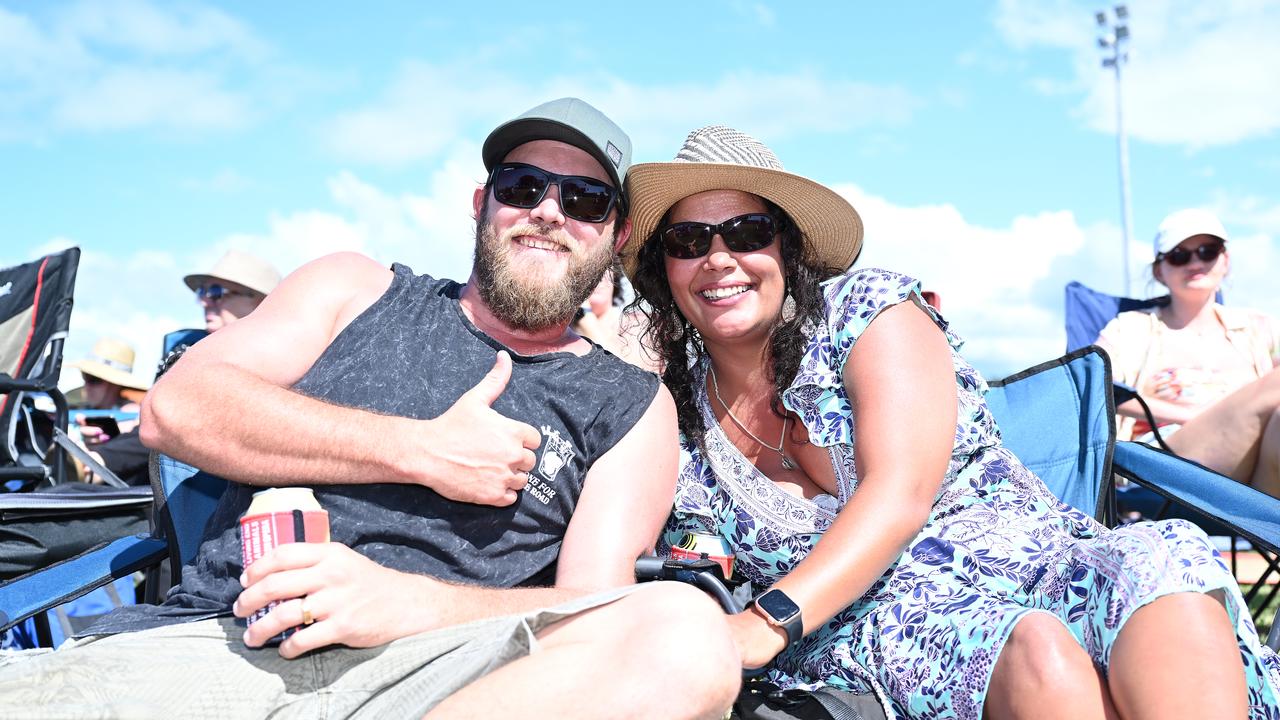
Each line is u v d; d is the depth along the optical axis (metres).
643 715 1.46
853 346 2.19
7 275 4.45
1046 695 1.65
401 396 2.06
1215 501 2.54
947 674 1.87
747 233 2.29
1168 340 4.79
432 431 1.94
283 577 1.64
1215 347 4.75
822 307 2.28
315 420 1.90
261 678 1.71
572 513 2.16
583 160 2.32
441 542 1.99
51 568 2.20
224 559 1.90
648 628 1.51
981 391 2.35
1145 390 4.73
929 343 2.17
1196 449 3.75
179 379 1.95
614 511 2.14
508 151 2.35
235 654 1.75
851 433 2.20
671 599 1.56
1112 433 2.71
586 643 1.54
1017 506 2.22
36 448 4.25
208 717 1.64
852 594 1.95
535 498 2.08
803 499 2.29
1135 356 4.80
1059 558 2.00
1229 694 1.52
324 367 2.09
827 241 2.46
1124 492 3.92
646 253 2.56
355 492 1.97
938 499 2.24
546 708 1.46
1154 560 1.67
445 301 2.25
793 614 1.87
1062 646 1.68
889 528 1.96
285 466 1.91
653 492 2.21
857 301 2.22
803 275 2.32
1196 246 4.68
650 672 1.47
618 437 2.19
